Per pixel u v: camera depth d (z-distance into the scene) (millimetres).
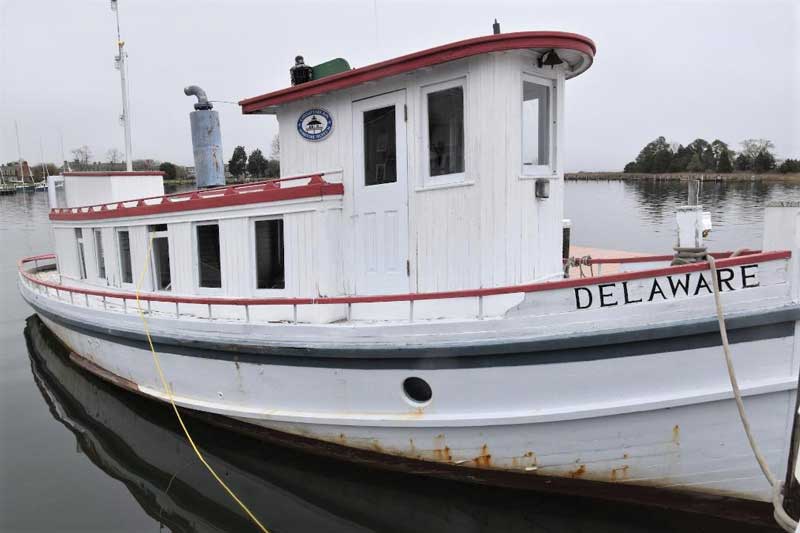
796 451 3900
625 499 5020
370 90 5848
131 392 8234
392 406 5324
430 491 5637
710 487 4754
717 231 15961
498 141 5156
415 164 5613
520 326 4746
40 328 13539
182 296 7273
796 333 4262
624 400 4621
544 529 5234
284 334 5699
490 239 5230
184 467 6672
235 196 6523
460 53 5062
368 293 6059
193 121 8633
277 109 6707
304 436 5934
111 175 10461
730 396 4418
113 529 5512
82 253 9969
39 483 6453
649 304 4445
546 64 5391
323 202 5930
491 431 5035
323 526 5438
